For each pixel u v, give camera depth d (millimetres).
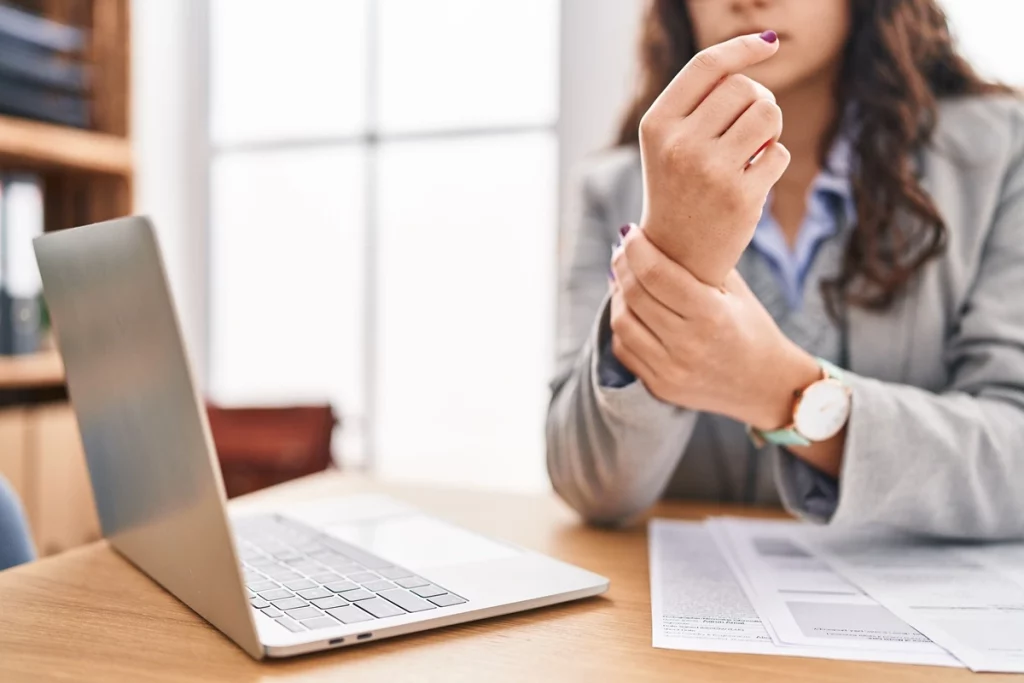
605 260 873
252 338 3463
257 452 2221
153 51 3059
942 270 781
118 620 426
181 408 345
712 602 459
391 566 492
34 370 1848
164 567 457
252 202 3410
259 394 3447
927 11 804
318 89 3316
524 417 3182
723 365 553
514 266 3139
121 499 498
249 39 3367
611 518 675
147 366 367
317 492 801
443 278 3234
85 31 2123
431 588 450
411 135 3219
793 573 521
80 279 421
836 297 815
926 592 474
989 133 792
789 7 799
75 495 2037
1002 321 720
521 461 3201
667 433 616
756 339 552
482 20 3094
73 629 412
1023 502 596
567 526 681
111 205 2188
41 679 351
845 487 568
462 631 411
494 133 3107
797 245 860
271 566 488
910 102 796
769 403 571
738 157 474
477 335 3211
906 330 795
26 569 524
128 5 2180
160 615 433
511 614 436
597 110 2793
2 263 1814
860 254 802
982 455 591
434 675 356
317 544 545
